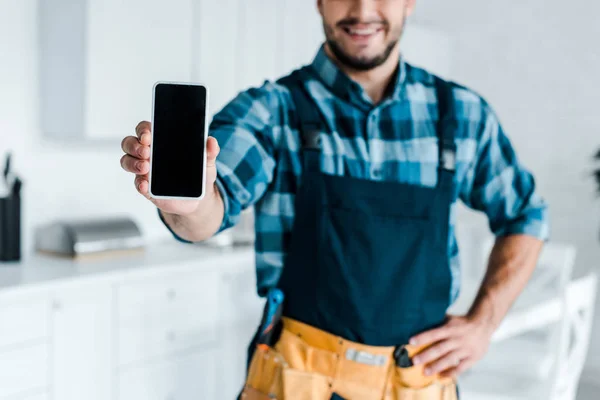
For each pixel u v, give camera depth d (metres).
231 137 1.25
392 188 1.32
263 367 1.33
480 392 2.40
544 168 4.34
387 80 1.38
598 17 4.13
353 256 1.29
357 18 1.28
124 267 2.66
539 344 3.02
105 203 3.16
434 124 1.40
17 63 2.79
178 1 2.96
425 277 1.33
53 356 2.41
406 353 1.31
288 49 3.52
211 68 3.13
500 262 1.55
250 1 3.29
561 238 4.29
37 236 2.90
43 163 2.91
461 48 4.60
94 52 2.69
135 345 2.69
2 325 2.25
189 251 3.07
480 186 1.52
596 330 4.18
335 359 1.30
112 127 2.79
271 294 1.31
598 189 3.98
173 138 0.90
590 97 4.18
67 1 2.72
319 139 1.32
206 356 2.98
